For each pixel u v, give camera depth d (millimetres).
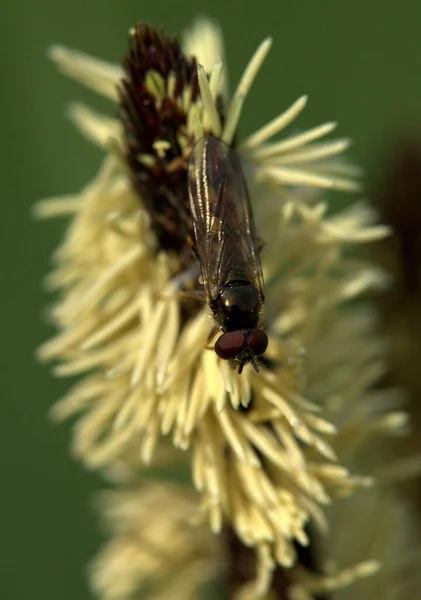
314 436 88
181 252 91
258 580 93
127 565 97
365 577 97
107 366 92
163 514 98
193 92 88
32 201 116
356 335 96
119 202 92
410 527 100
